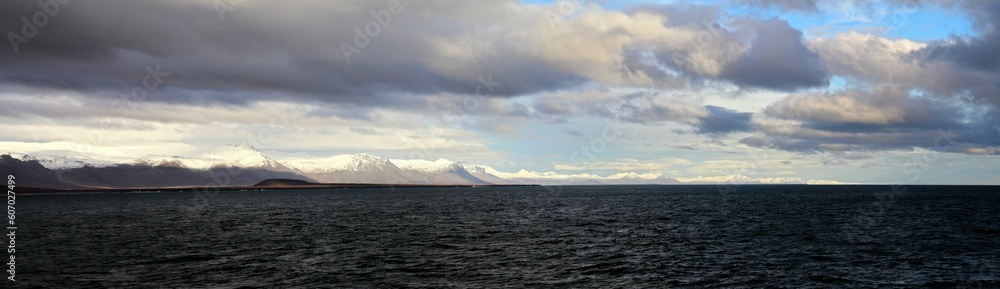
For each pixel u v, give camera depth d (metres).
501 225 83.81
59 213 126.06
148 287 38.34
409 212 119.44
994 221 85.00
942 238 63.28
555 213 112.44
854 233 68.88
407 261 48.59
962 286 39.31
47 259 50.06
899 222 84.12
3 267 45.81
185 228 80.94
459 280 40.69
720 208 126.25
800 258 49.69
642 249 55.47
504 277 41.72
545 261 48.53
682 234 68.94
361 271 43.94
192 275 42.47
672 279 41.09
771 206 133.75
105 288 38.12
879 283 39.97
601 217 99.94
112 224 89.56
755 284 39.56
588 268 45.22
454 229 77.31
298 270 44.34
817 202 155.00
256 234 71.31
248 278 41.25
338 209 135.25
